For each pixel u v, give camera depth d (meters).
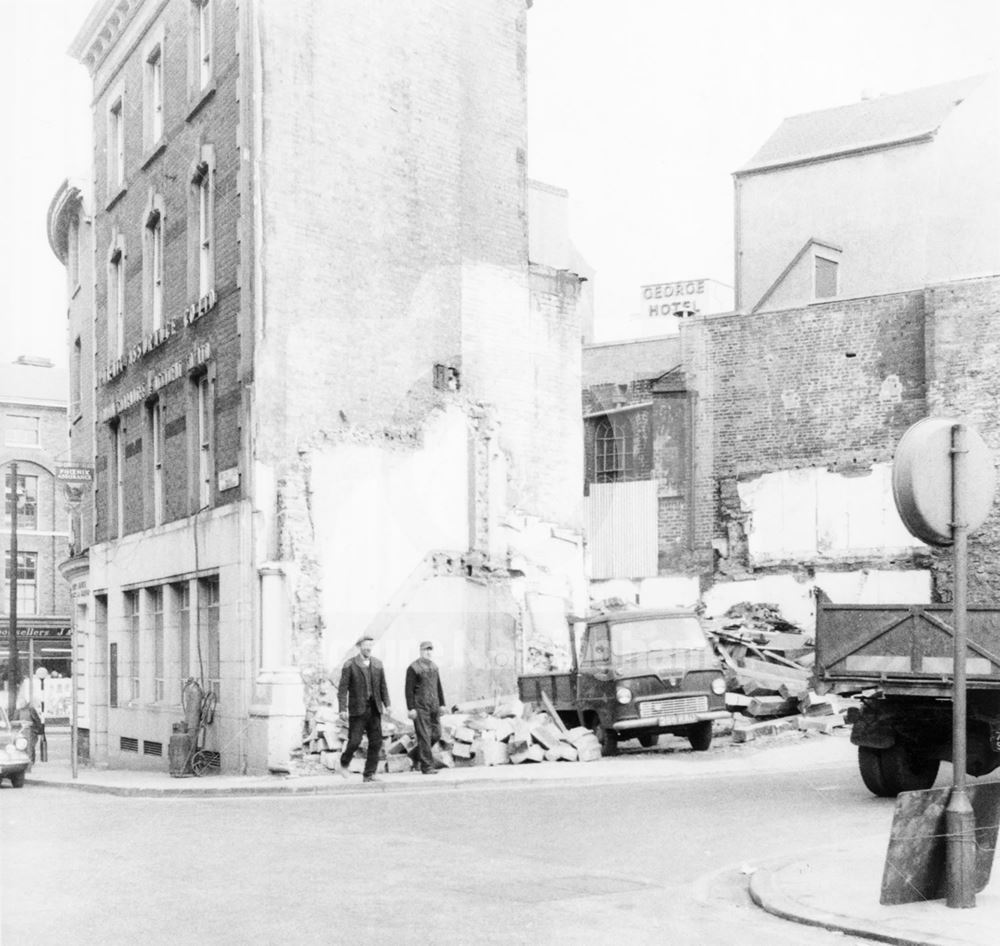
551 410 25.95
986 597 29.70
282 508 21.23
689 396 34.06
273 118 21.97
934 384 30.42
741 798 14.08
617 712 19.02
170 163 25.80
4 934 7.97
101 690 29.80
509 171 25.84
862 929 7.76
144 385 26.86
